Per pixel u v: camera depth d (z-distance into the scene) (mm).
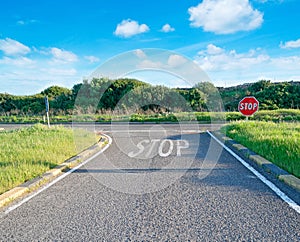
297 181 4145
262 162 5434
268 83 29906
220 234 2732
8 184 4230
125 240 2666
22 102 30219
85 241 2666
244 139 8148
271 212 3217
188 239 2654
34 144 7605
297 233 2725
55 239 2715
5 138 9156
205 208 3389
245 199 3645
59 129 11242
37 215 3285
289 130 8734
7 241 2693
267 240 2602
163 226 2936
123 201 3709
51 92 33156
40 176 4832
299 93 25016
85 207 3514
